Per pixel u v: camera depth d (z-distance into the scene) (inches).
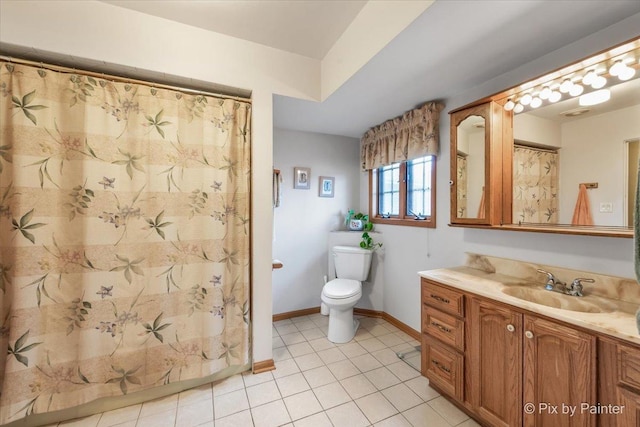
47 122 57.6
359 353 88.2
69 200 59.4
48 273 57.6
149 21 64.4
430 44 55.8
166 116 67.5
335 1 60.6
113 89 62.7
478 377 57.1
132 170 64.4
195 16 65.1
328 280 124.6
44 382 57.3
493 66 64.7
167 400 66.8
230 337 74.6
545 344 46.0
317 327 108.3
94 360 61.0
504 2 44.3
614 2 44.1
